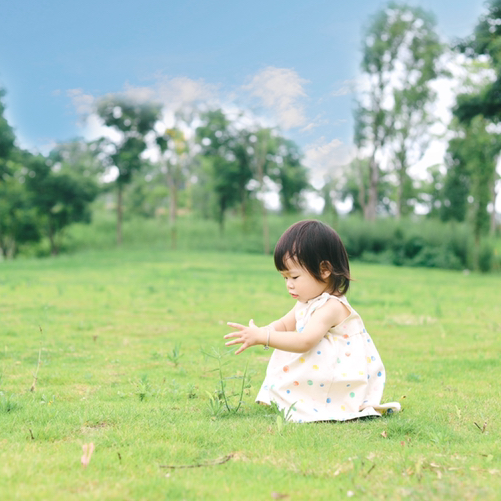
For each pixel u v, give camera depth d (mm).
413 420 2900
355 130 30781
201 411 3170
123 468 2207
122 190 32438
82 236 34531
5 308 8086
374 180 31516
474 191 22656
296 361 3170
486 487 2025
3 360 4723
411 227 26438
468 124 19672
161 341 5852
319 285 3238
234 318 7645
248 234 30469
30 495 1905
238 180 30234
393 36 28188
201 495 1958
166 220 34688
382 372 3299
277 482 2094
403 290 12406
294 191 32906
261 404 3344
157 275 14805
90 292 10516
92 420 2912
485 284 15219
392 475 2186
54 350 5215
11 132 23188
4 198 31016
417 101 30078
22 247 36500
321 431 2783
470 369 4672
